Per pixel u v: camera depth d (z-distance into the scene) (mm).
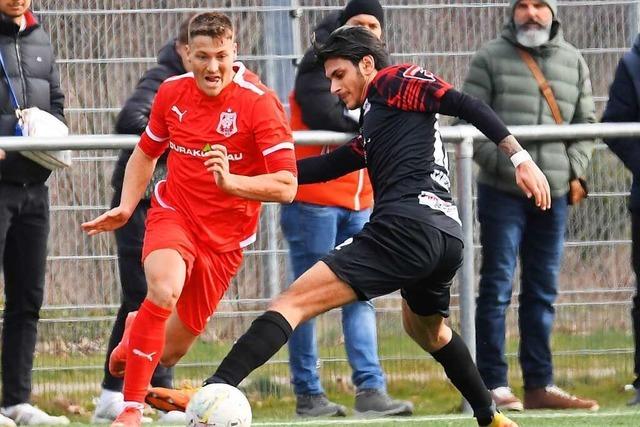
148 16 26422
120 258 22031
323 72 21016
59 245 24297
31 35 21438
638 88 22328
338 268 15242
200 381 23484
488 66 22516
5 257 21344
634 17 27547
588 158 22125
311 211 21422
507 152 15562
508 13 24719
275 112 17578
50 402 23672
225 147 17266
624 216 24203
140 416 17328
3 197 20703
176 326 18406
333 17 21625
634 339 22875
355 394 21594
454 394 23766
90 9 26250
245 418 14680
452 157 23250
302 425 19641
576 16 27641
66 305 24109
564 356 23984
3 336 21391
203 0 26656
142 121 21172
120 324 22141
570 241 24234
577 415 20594
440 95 15578
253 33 26750
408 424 19562
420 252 15305
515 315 23797
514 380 23188
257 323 15078
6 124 20984
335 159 17203
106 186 24531
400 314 24031
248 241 18219
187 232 17750
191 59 17469
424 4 27172
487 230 21891
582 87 23062
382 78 15805
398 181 15539
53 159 20734
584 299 24172
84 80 26203
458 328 23438
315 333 21844
